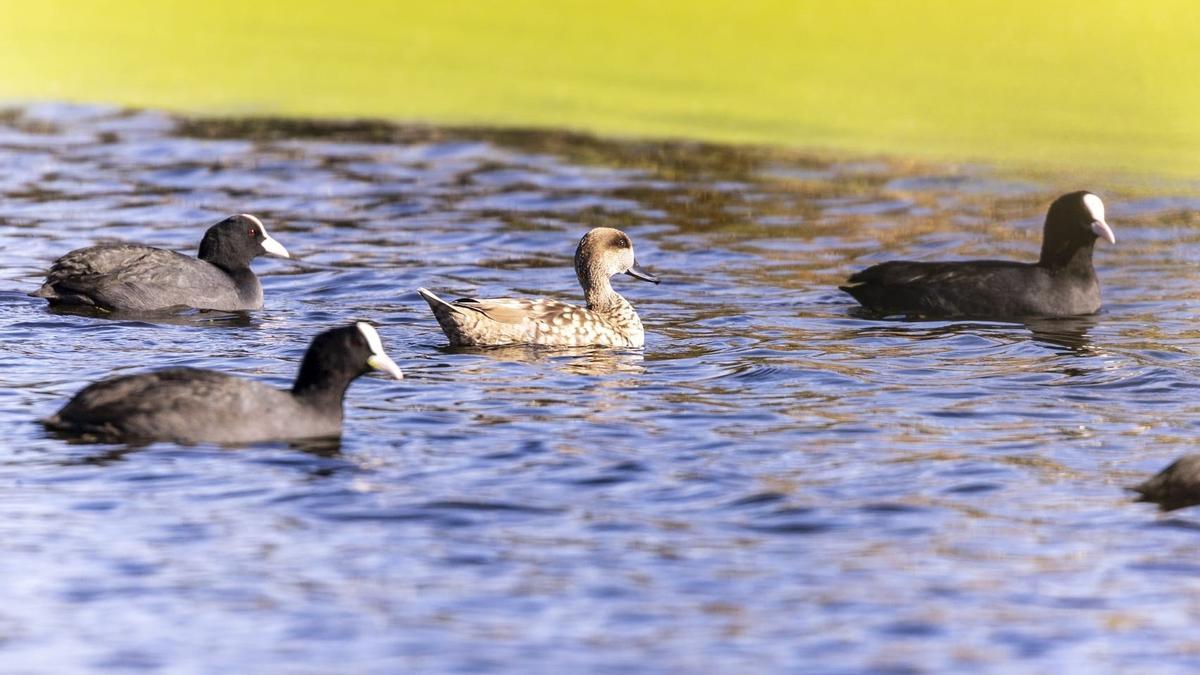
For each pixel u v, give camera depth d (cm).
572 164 2959
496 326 1800
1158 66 3666
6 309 1911
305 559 1127
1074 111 3291
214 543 1153
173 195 2691
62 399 1507
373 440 1408
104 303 1933
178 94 3394
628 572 1113
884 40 3906
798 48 3784
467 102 3338
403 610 1046
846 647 1002
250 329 1873
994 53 3756
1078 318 2047
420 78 3522
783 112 3247
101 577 1090
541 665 970
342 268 2244
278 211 2603
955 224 2598
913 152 2998
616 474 1324
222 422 1383
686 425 1477
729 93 3400
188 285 1961
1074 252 2092
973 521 1227
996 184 2822
